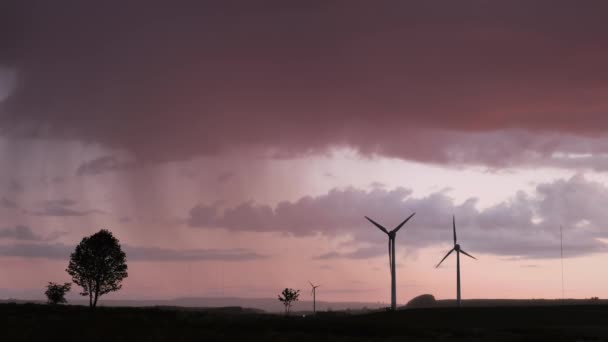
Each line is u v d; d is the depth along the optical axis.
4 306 125.88
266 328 101.31
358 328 103.94
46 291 164.62
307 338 85.12
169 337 80.06
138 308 144.12
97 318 103.50
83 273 151.50
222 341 78.62
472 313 140.88
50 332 80.69
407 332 99.69
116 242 156.38
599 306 153.25
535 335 97.06
